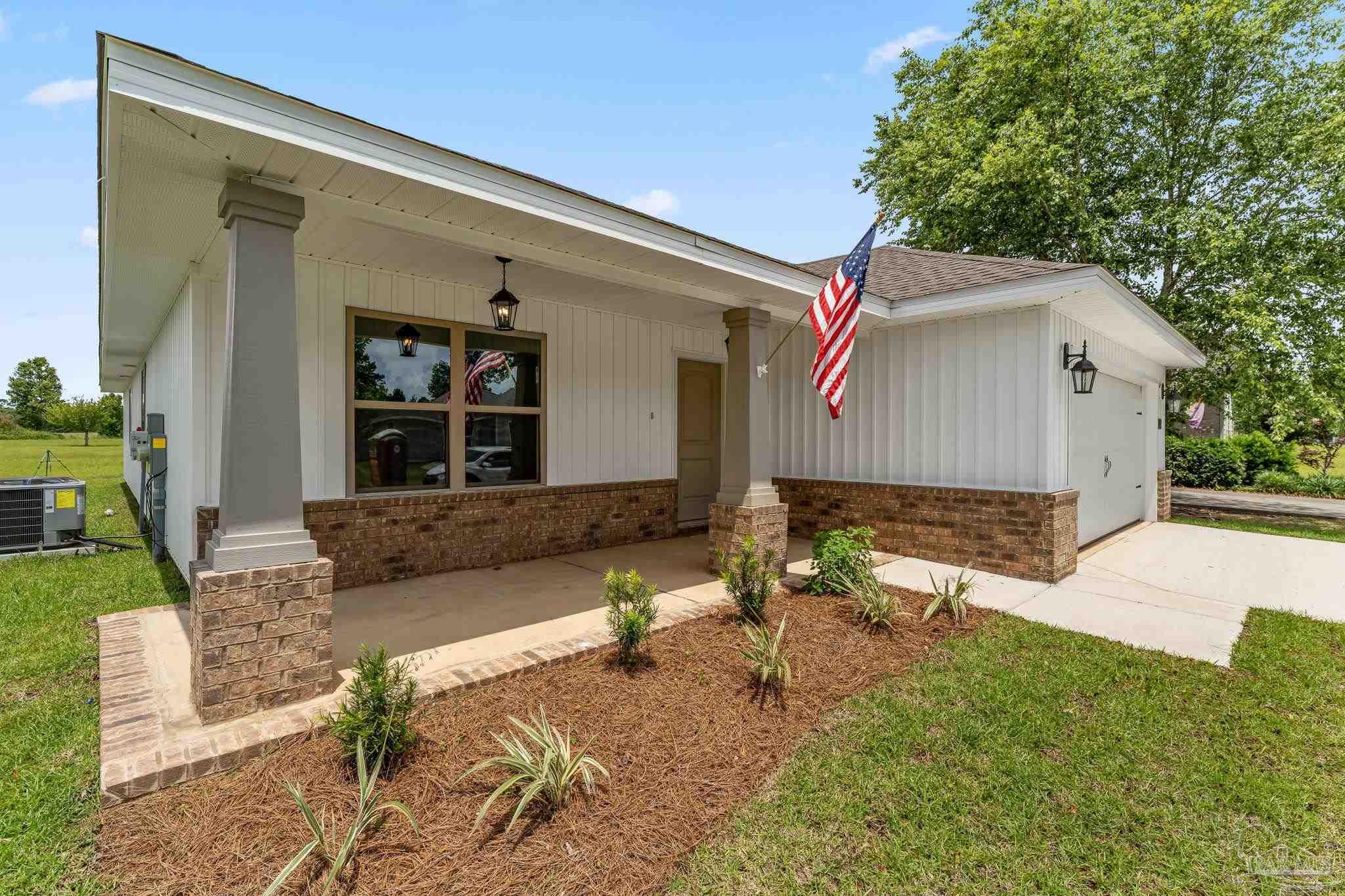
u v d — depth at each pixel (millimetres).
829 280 5102
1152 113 13539
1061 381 6766
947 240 16094
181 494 5855
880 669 4094
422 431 6176
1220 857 2486
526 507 6895
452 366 6332
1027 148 12781
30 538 7348
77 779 2707
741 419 6082
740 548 5910
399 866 2256
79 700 3449
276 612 3133
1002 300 6242
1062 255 14922
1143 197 13367
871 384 7859
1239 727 3438
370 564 5770
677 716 3383
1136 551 8188
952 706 3646
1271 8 11953
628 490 7949
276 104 2793
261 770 2725
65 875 2182
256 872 2197
